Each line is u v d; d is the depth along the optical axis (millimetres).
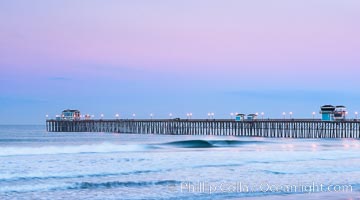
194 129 131000
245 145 81062
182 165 42844
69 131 161875
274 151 63750
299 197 28156
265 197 28109
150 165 42781
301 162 46844
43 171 37781
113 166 41719
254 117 126875
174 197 27812
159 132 139750
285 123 116688
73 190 29641
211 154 56969
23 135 137375
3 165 41469
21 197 27469
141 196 28062
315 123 112562
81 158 48344
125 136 127750
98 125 154125
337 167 42938
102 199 27234
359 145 81938
